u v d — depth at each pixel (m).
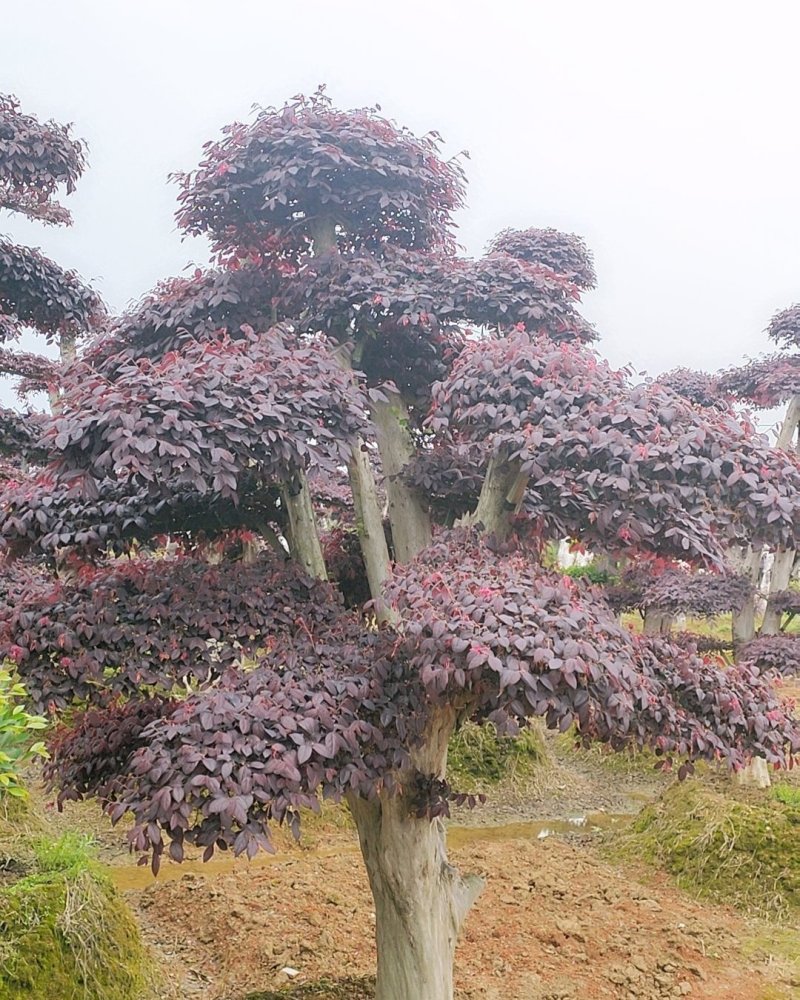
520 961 4.89
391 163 3.89
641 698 2.88
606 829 8.17
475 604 2.77
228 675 3.20
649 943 5.21
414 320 3.75
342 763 2.90
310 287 3.89
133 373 2.94
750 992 4.66
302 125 3.83
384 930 3.79
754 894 6.00
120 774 3.19
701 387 7.97
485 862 6.65
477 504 4.18
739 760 3.21
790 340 8.31
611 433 3.03
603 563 10.73
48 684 3.12
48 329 7.00
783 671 7.51
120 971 4.21
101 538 3.53
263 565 3.85
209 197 3.97
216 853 7.01
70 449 2.86
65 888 4.22
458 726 3.69
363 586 4.52
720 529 3.37
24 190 7.01
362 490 4.08
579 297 4.34
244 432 2.84
